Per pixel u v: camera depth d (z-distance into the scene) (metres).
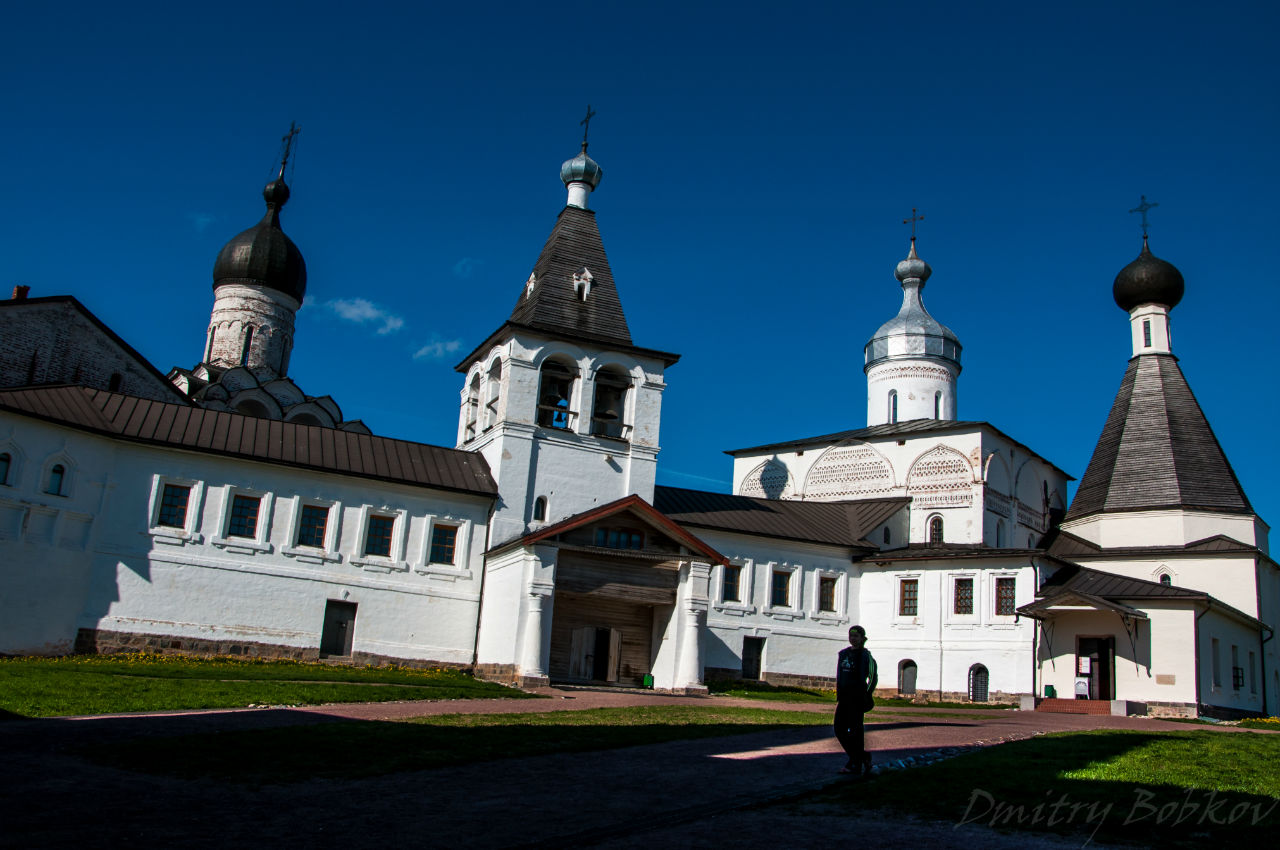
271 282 59.31
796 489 55.81
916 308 61.03
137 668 29.50
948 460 50.97
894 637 45.03
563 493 40.59
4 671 25.72
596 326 42.81
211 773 14.47
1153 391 51.84
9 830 10.79
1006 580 42.72
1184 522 47.62
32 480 32.56
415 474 39.28
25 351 39.84
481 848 10.73
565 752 17.47
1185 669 38.97
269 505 36.94
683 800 13.30
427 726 19.98
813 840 11.10
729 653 43.56
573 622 38.09
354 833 11.23
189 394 53.75
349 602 37.47
